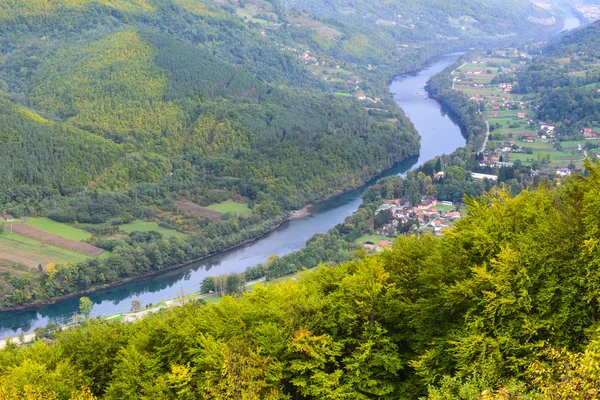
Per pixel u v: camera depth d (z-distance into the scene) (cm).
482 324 5938
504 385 5269
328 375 6375
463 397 5078
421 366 6150
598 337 4941
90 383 7175
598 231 5844
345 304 6719
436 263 6788
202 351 6525
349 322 6719
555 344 5769
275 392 6194
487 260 6519
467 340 5847
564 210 6731
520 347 5759
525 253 6081
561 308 5834
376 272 6862
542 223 6438
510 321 5947
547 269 5997
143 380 6794
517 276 5975
